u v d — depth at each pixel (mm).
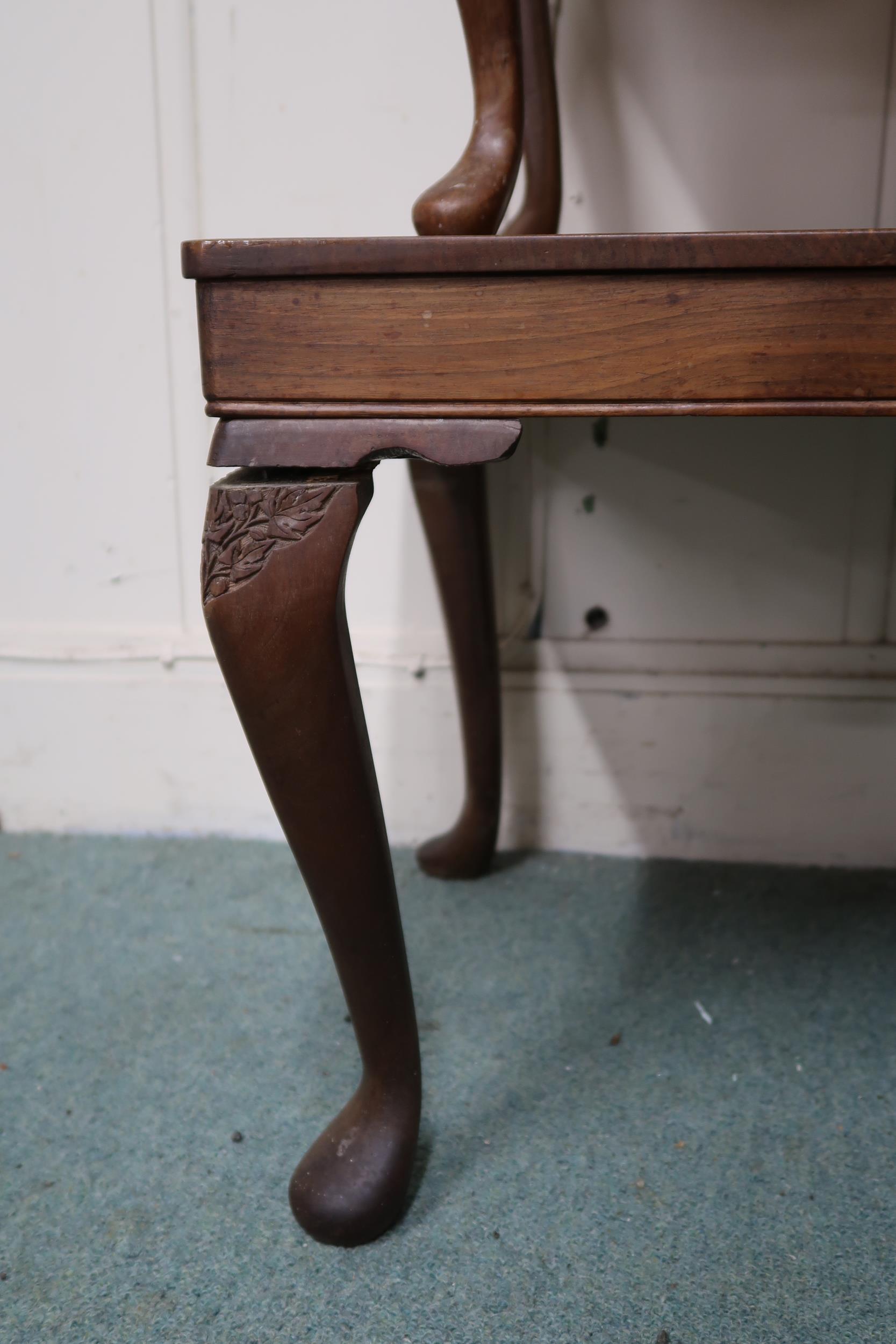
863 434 893
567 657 958
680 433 910
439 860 916
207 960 787
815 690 921
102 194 917
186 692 990
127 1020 709
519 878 925
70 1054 672
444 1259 504
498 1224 526
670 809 963
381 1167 512
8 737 1014
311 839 463
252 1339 461
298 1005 726
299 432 439
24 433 968
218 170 908
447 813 990
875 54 826
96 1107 621
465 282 415
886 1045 673
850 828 942
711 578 936
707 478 917
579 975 760
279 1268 501
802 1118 604
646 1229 522
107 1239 521
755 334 407
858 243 392
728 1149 579
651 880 921
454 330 420
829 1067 651
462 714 875
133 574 991
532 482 932
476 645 843
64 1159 578
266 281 427
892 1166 565
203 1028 699
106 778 1016
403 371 427
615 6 837
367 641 970
